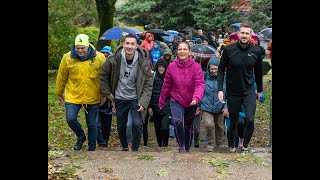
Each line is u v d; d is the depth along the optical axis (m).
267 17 21.73
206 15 29.92
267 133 10.38
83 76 6.32
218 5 29.45
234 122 6.38
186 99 6.34
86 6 21.33
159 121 7.82
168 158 6.01
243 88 6.16
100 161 5.85
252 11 23.30
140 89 6.39
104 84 6.38
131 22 34.66
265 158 6.03
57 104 12.64
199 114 8.09
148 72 6.41
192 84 6.27
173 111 6.33
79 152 6.38
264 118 12.09
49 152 6.29
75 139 9.27
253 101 6.23
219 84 6.27
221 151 7.25
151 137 9.82
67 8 18.31
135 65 6.34
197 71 6.23
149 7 32.44
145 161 5.85
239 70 6.07
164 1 32.75
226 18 28.97
